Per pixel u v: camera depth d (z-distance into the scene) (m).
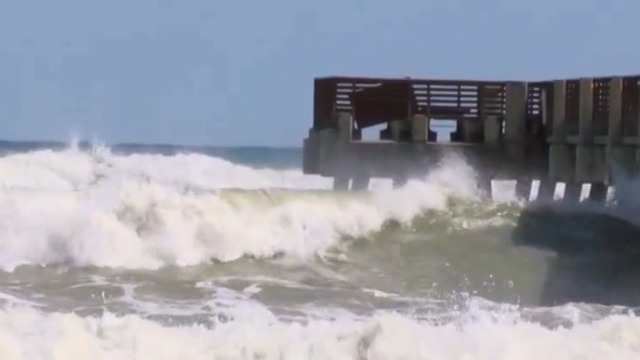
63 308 59.53
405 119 107.19
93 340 49.44
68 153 135.25
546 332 54.19
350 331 52.22
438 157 105.81
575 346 52.31
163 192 77.69
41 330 50.09
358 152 105.81
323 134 107.62
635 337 53.53
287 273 73.56
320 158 108.38
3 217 72.50
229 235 77.12
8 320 51.34
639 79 90.69
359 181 105.94
